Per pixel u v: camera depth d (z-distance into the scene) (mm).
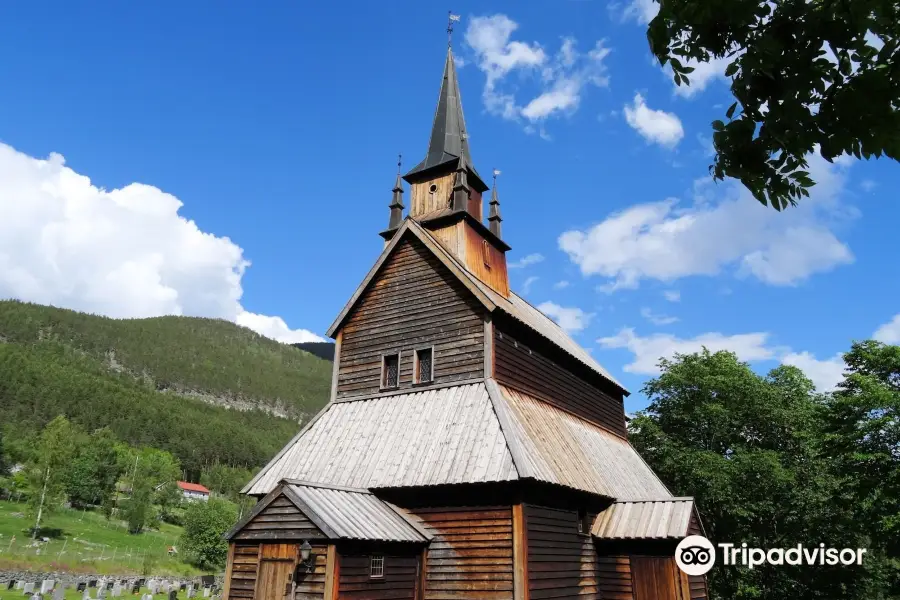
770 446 42438
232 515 71500
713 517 38688
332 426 23125
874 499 35031
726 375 43281
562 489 19516
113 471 100938
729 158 5293
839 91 4789
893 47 4645
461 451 19234
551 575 18641
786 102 4836
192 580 48938
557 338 28984
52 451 71500
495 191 29844
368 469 20391
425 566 18562
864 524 35594
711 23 5145
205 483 176375
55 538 66500
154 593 42625
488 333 21984
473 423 20031
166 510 108438
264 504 17156
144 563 59406
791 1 4809
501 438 18984
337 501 17750
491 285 27109
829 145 4875
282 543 16516
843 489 35688
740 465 37906
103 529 80875
